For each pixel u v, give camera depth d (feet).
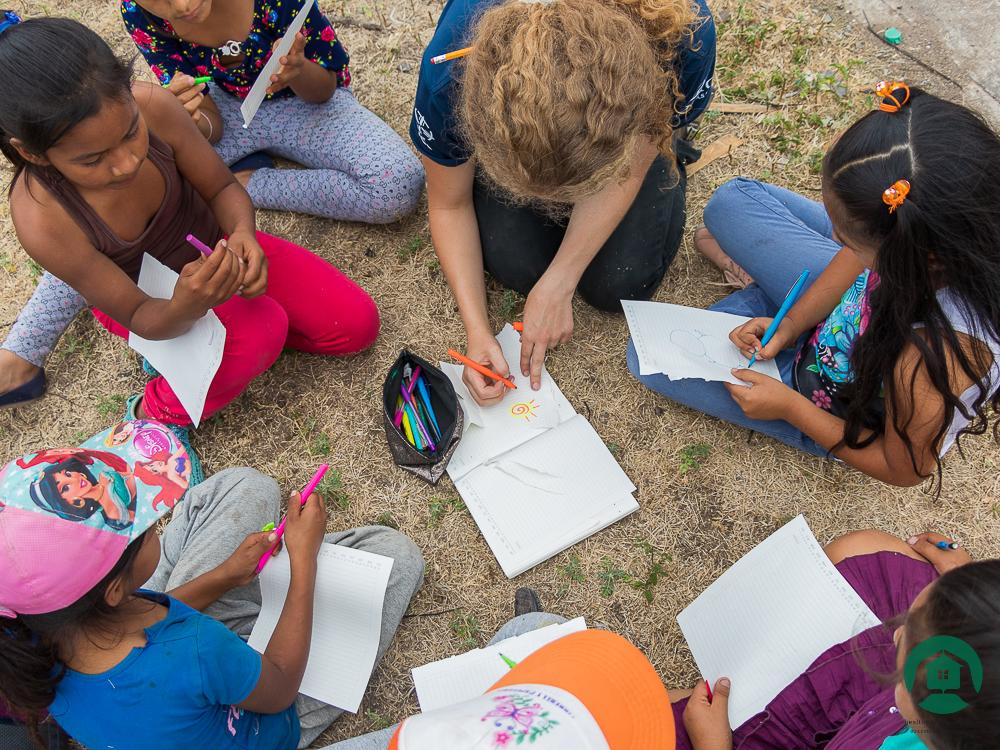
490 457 7.25
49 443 7.76
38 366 7.77
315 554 6.06
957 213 4.16
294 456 7.58
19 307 8.30
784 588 5.98
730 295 7.63
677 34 4.99
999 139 4.24
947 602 3.27
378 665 6.76
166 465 4.69
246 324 6.89
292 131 8.33
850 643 5.32
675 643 6.78
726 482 7.33
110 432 4.80
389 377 7.09
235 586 6.01
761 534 7.15
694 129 8.74
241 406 7.79
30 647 4.10
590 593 6.97
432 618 6.93
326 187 8.18
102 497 4.26
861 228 4.58
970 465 7.22
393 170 7.91
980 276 4.33
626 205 6.57
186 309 5.97
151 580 6.36
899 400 5.10
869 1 9.38
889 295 4.69
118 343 8.08
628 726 3.71
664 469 7.39
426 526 7.23
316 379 7.89
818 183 8.48
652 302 7.03
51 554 4.02
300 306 7.37
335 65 8.09
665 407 7.64
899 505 7.16
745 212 7.30
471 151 6.04
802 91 8.84
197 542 6.36
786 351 6.97
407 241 8.49
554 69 4.27
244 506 6.57
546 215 7.22
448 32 5.55
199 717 4.67
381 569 6.25
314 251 8.52
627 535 7.16
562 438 7.32
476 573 7.06
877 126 4.34
